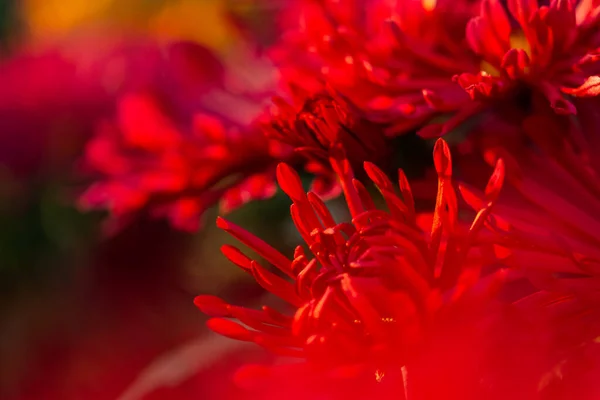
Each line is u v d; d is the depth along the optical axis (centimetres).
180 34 54
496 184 26
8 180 57
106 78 52
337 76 28
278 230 40
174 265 53
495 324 26
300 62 30
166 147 31
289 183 27
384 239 26
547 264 27
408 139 29
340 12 30
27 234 58
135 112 32
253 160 30
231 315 27
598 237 27
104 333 53
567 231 27
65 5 65
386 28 28
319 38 29
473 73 28
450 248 26
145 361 52
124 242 52
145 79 45
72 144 56
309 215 27
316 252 27
